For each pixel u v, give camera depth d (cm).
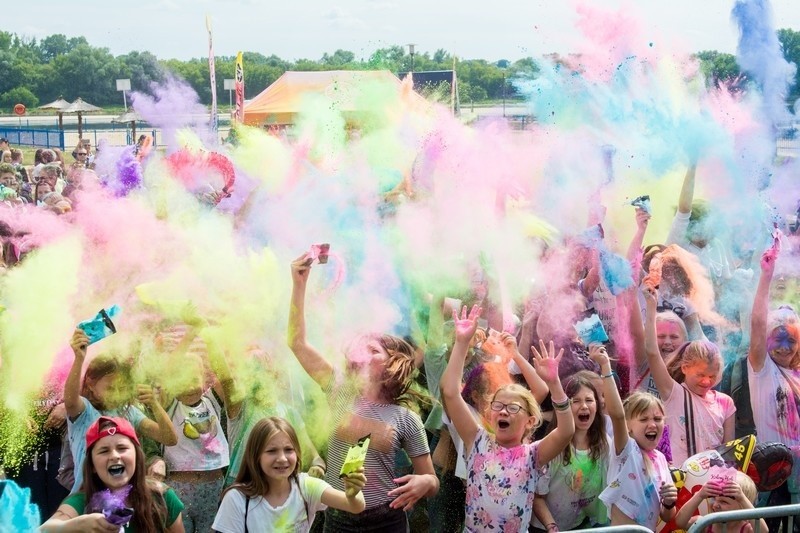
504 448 427
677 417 499
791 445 507
